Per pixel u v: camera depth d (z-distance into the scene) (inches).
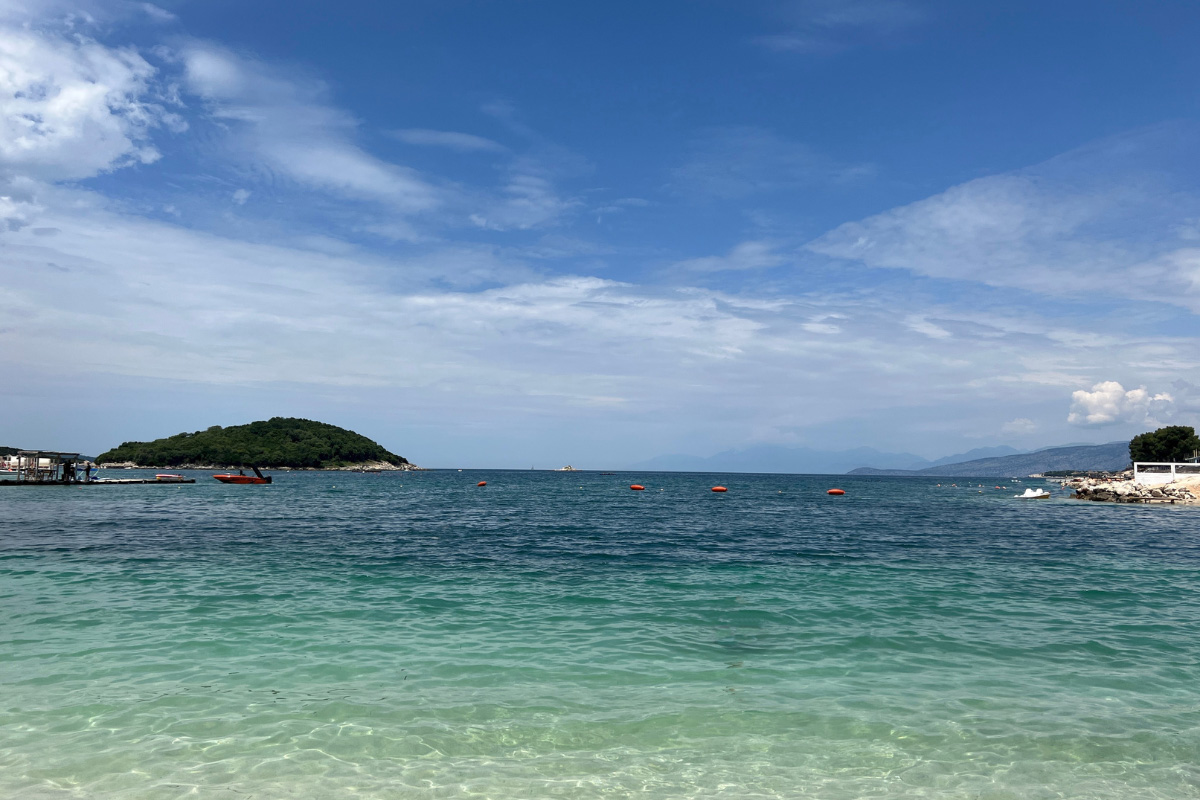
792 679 471.5
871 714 411.2
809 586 808.3
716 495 3823.8
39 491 2947.8
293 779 323.3
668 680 467.8
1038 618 649.0
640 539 1337.4
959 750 364.2
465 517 1879.9
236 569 887.1
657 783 326.3
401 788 316.5
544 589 779.4
